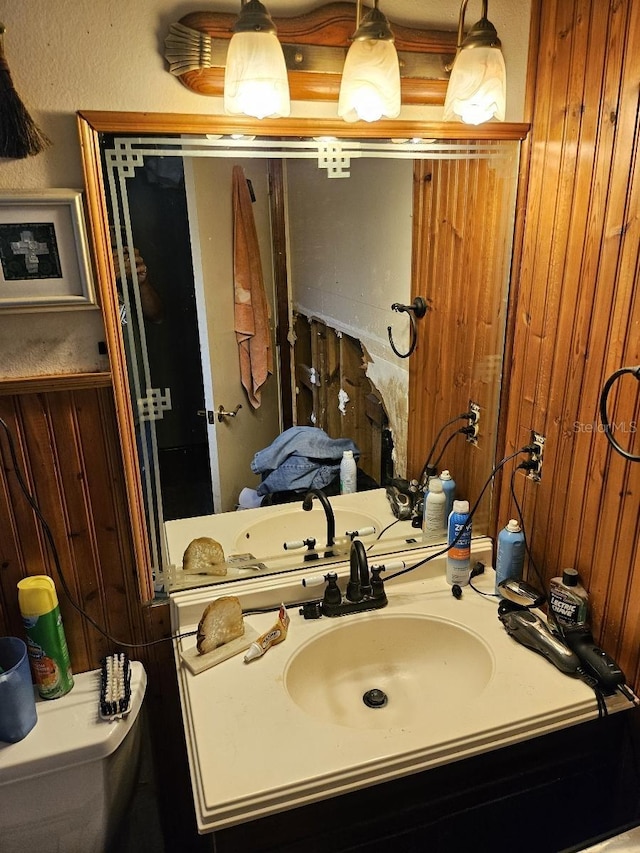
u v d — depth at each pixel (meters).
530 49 1.19
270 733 1.01
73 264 1.05
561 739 1.12
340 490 1.48
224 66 1.04
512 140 1.24
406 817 1.04
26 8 0.94
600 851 0.90
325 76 1.11
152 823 1.42
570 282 1.17
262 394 1.34
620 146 1.01
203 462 1.29
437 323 1.44
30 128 0.96
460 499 1.56
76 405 1.11
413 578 1.44
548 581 1.33
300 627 1.27
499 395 1.41
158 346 1.18
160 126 1.04
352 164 1.23
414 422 1.48
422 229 1.33
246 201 1.20
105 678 1.19
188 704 1.08
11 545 1.15
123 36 1.00
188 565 1.31
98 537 1.20
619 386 1.07
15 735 1.07
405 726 1.03
